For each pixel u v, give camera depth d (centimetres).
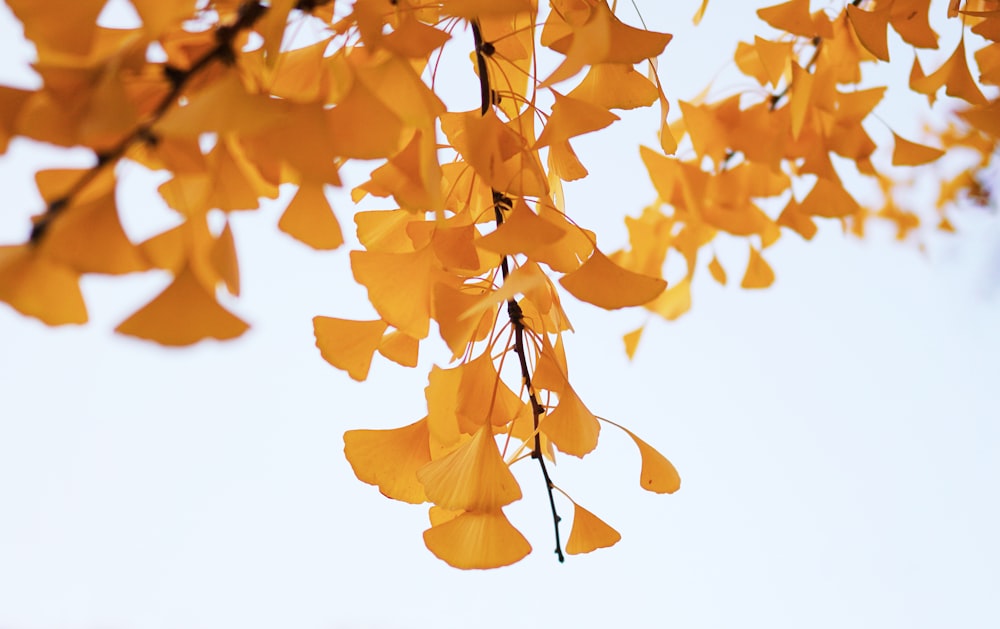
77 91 91
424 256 110
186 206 95
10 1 92
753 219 150
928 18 126
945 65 133
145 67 93
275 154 92
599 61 94
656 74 116
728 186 149
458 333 107
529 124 112
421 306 110
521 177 106
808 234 147
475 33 110
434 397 113
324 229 97
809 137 139
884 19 126
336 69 98
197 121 88
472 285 114
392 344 115
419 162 102
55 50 92
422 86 98
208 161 96
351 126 95
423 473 112
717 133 144
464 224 112
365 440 117
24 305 90
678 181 148
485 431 111
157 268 92
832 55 140
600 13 95
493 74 115
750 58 150
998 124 132
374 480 117
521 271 106
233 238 93
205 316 90
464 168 116
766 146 143
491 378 114
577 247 111
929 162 142
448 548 111
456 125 111
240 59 97
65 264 90
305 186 97
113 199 92
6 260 90
